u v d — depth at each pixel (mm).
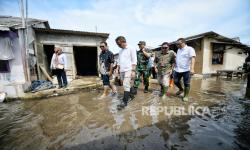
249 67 6285
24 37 6531
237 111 3514
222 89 6309
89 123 3094
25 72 6504
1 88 6105
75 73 10203
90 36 10352
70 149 2213
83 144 2330
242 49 14438
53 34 9352
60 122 3230
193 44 13461
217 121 2980
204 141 2297
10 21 7168
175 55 4562
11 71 6324
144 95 5238
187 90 4352
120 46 4035
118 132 2656
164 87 4711
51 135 2672
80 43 10133
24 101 5250
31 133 2795
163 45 4504
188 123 2922
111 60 4754
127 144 2277
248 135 2445
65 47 9703
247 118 3107
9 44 5984
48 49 12031
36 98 5527
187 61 4254
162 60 4660
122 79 4266
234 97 4832
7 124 3270
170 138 2402
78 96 5621
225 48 13430
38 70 8750
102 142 2361
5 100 5312
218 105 3973
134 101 4496
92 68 16125
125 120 3156
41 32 9031
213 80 9742
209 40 12617
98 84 7445
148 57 5176
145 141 2338
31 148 2301
